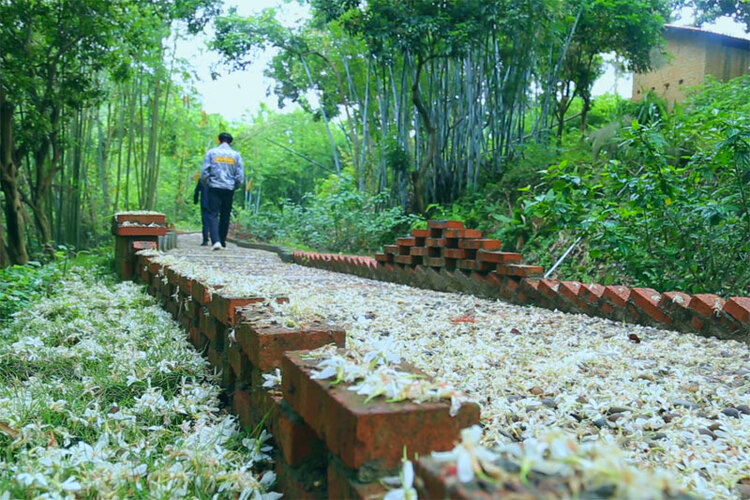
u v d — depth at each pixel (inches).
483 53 433.4
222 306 92.7
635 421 75.7
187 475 62.0
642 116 322.0
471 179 430.3
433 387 46.2
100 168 629.0
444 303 176.2
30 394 91.0
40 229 434.3
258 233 598.5
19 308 168.7
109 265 271.4
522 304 177.2
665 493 26.0
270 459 65.6
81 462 64.5
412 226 398.3
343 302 165.0
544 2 396.8
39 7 364.8
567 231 277.0
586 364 107.2
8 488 56.7
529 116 517.7
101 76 617.3
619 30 459.5
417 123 462.0
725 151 158.6
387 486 40.1
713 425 75.4
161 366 101.5
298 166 1300.4
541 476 28.0
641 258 184.1
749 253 172.9
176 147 891.4
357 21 426.9
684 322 137.6
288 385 57.9
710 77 426.6
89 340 125.6
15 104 363.9
